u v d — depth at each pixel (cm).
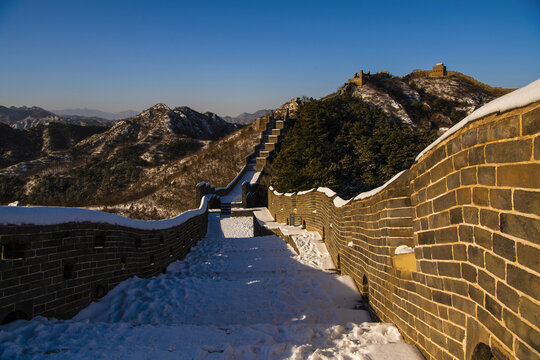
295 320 695
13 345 440
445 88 13575
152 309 727
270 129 7494
